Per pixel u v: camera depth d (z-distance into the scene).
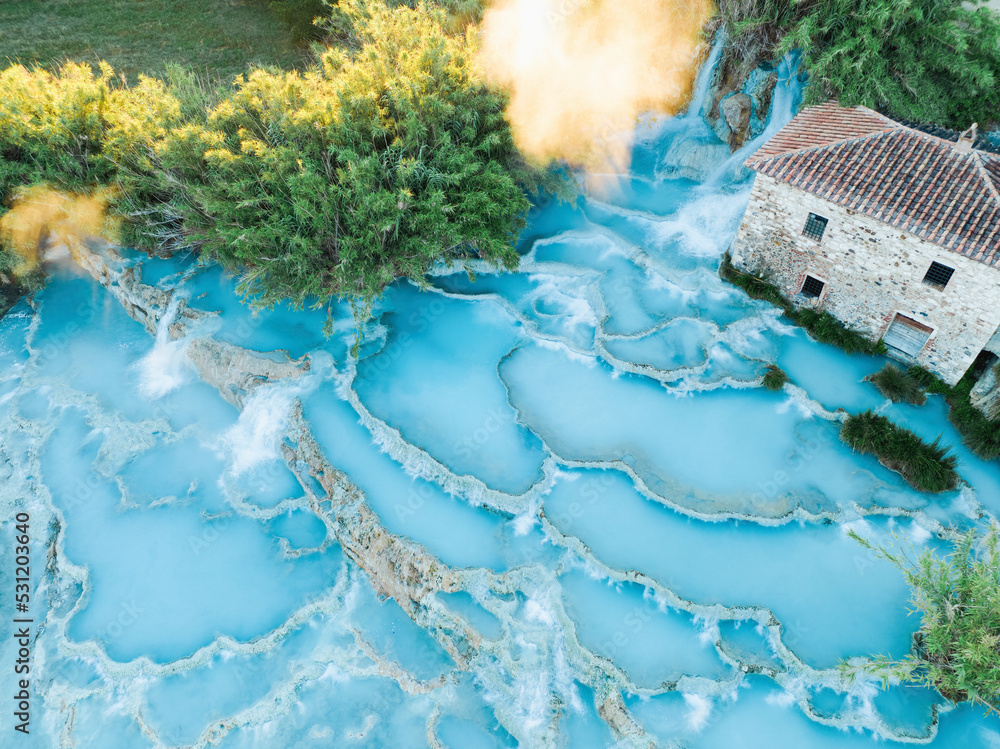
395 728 21.48
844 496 23.78
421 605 22.91
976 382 25.39
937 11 29.22
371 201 25.27
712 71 36.00
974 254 22.16
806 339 28.61
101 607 24.56
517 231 32.03
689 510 23.66
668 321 29.47
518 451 25.84
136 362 33.09
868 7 29.02
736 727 19.73
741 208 33.94
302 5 39.59
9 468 29.42
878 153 25.39
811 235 26.78
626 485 24.70
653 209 35.09
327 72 30.92
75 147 32.31
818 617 21.27
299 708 22.12
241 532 26.31
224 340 30.83
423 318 31.42
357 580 24.73
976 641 18.50
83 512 27.45
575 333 29.95
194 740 21.50
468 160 28.05
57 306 36.16
